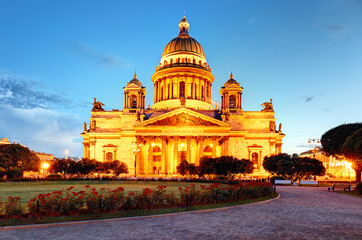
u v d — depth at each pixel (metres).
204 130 90.19
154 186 52.88
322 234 17.36
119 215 21.94
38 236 16.78
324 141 80.19
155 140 98.06
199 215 22.94
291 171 70.88
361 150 51.56
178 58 118.25
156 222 20.31
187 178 68.50
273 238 16.45
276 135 96.81
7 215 21.47
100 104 102.31
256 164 95.12
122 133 95.75
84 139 102.38
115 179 65.75
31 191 42.75
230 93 99.94
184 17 133.00
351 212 25.44
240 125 96.56
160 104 113.75
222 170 70.62
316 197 37.81
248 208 26.73
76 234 17.17
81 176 76.06
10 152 94.56
